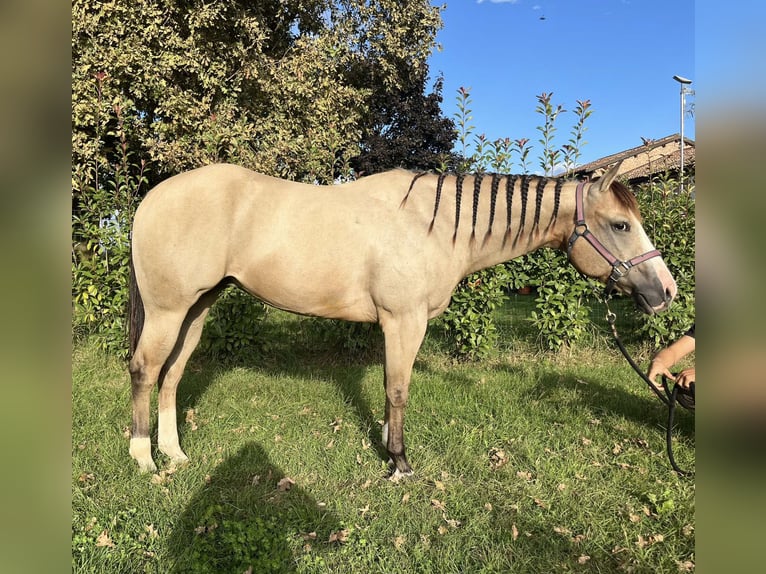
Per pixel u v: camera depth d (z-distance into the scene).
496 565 2.07
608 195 2.64
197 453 3.01
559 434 3.31
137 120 7.88
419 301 2.64
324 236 2.62
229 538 2.08
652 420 3.59
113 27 7.55
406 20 11.91
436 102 18.08
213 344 4.87
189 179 2.65
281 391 4.14
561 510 2.46
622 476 2.78
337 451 3.05
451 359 5.25
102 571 1.97
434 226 2.66
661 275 2.58
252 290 2.78
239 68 9.08
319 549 2.15
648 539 2.25
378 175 2.83
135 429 2.79
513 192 2.77
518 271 5.31
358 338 5.07
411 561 2.09
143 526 2.28
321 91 10.21
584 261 2.75
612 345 5.52
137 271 2.67
